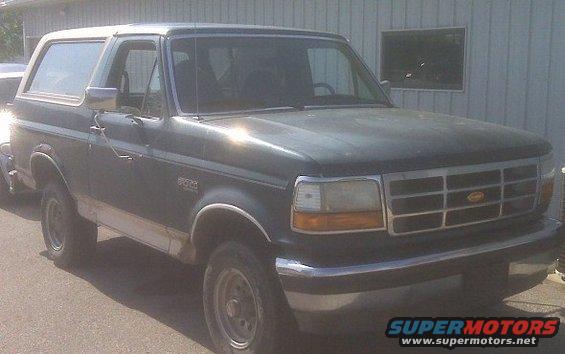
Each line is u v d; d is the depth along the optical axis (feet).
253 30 18.42
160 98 16.90
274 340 13.97
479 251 13.76
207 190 15.10
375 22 29.99
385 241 13.16
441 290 13.52
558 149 24.34
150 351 16.26
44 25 59.16
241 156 14.21
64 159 20.62
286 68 18.37
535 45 24.58
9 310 18.84
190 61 17.12
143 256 23.44
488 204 14.21
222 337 15.42
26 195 33.01
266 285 13.89
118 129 18.07
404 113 17.38
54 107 21.21
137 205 17.57
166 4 42.34
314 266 12.83
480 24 26.14
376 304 12.97
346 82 19.45
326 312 12.80
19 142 23.21
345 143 13.55
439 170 13.53
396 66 29.76
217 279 15.21
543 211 15.61
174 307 19.02
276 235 13.43
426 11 27.96
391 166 13.11
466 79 26.86
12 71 35.19
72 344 16.69
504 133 15.28
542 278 15.31
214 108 16.79
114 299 19.62
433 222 13.57
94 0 50.34
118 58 19.01
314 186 12.81
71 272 21.93
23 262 23.03
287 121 15.61
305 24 32.99
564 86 23.90
